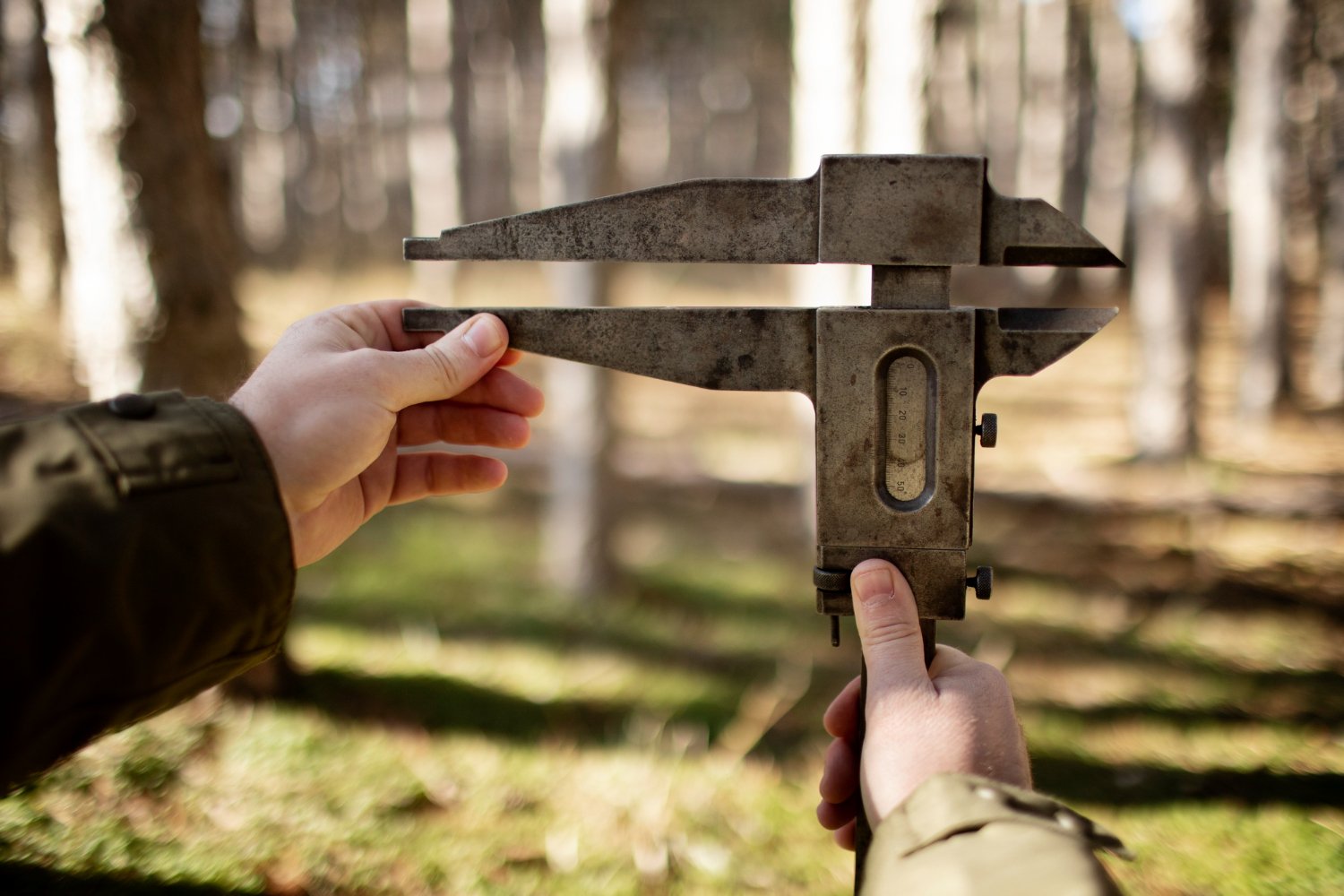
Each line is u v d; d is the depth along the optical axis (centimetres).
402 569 449
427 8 1086
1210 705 323
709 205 102
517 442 127
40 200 880
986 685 93
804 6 436
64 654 71
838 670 365
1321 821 230
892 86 419
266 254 1667
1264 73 793
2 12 938
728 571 484
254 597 80
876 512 98
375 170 2138
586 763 272
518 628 388
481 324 105
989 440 98
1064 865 68
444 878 198
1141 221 683
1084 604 434
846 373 98
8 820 175
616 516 437
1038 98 1661
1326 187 1234
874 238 98
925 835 75
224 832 193
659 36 2245
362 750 247
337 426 97
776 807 251
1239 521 558
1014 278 1808
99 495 73
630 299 1451
